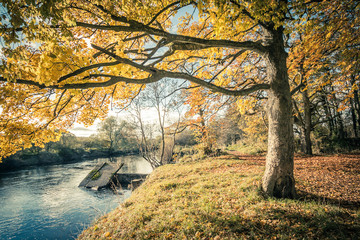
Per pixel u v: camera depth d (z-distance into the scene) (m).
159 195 6.59
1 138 3.98
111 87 4.86
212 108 8.62
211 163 12.16
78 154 45.31
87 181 18.86
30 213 12.34
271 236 3.18
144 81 3.19
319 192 5.34
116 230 4.45
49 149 42.91
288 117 4.62
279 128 4.63
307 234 3.12
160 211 4.95
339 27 5.31
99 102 5.78
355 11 5.00
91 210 12.24
